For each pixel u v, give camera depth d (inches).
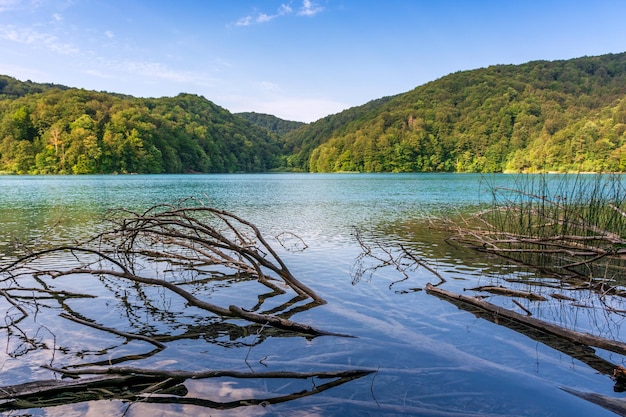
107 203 886.4
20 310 212.7
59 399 131.2
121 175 3444.9
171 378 144.0
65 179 2417.6
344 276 296.7
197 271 313.0
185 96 7263.8
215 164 5142.7
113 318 207.6
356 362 158.6
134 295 247.6
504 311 209.6
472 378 146.1
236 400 131.1
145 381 142.3
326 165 5585.6
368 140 5044.3
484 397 133.6
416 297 244.8
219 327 195.9
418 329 193.5
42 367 151.7
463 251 396.5
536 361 160.9
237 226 550.6
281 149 7475.4
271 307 225.9
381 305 229.5
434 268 324.5
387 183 2129.7
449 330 192.2
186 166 4488.2
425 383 142.4
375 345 174.2
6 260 335.6
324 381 143.9
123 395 133.9
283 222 601.3
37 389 133.0
